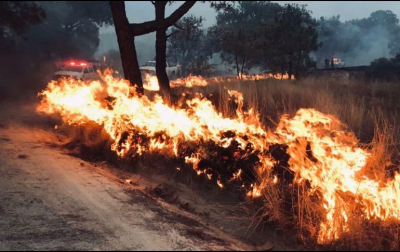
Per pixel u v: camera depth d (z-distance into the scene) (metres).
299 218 4.20
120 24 9.87
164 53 15.23
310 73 18.09
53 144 7.86
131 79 10.01
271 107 8.98
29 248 3.62
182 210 4.70
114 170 6.25
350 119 7.43
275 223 4.32
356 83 12.95
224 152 5.70
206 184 5.49
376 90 11.41
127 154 6.52
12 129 9.16
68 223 4.18
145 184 5.61
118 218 4.32
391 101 9.55
